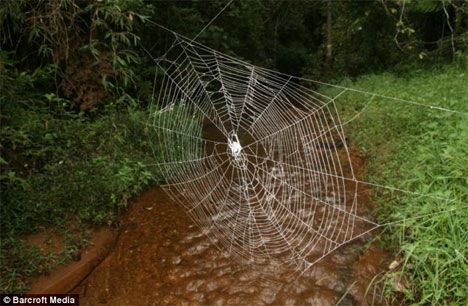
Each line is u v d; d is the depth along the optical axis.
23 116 4.20
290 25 15.04
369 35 10.87
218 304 3.02
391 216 3.57
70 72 5.04
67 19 4.92
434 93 5.56
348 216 3.92
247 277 3.26
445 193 3.09
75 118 5.23
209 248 3.63
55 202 3.76
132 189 4.33
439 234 2.91
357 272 3.20
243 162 4.65
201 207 4.10
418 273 2.83
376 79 8.52
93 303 3.04
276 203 4.18
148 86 6.17
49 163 4.19
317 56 13.62
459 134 3.70
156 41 7.45
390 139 5.06
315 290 3.08
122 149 4.77
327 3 12.34
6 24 4.69
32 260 3.13
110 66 5.12
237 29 10.12
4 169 3.82
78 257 3.40
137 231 3.91
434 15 9.57
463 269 2.61
